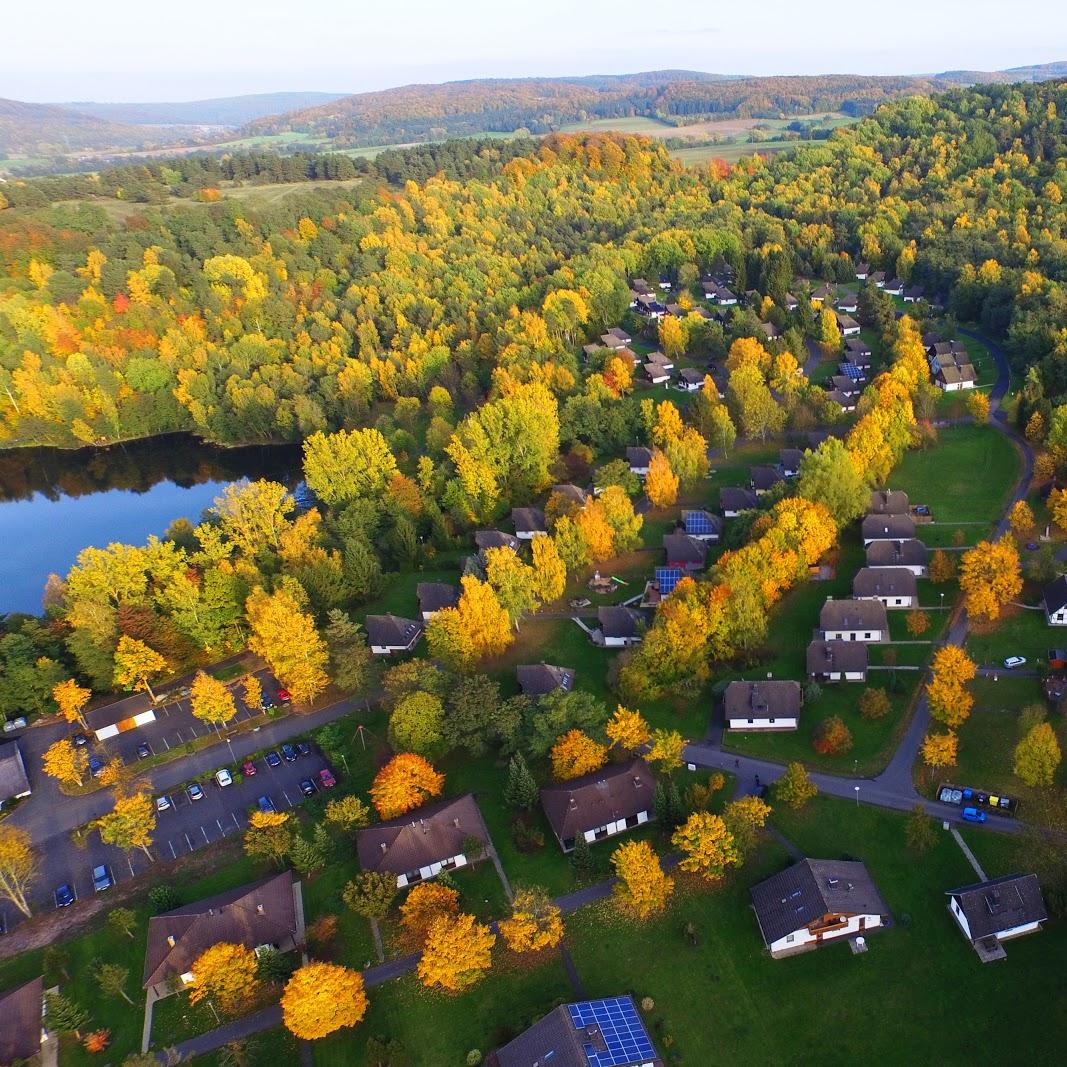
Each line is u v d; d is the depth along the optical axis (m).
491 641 114.94
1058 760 83.75
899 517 132.00
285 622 111.38
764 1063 67.12
